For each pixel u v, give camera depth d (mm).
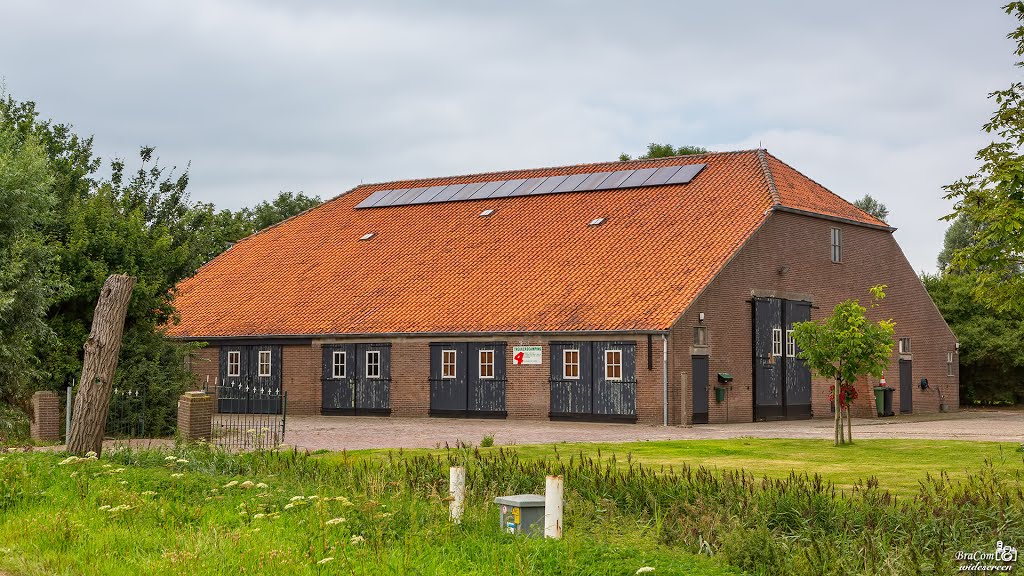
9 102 36844
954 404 50969
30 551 11609
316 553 11016
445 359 40625
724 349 38531
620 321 37000
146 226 36281
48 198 28266
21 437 26734
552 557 10594
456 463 16562
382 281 45062
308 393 43219
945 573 10172
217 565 10688
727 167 45312
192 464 17859
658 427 35094
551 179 49469
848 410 27094
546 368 38406
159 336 30875
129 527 12758
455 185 52375
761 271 40469
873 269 46969
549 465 18016
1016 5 24922
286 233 53000
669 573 10094
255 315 45562
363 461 18281
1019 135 24844
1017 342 53344
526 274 41844
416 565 10625
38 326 27109
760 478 18609
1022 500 12750
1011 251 24484
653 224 42344
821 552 10805
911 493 16203
